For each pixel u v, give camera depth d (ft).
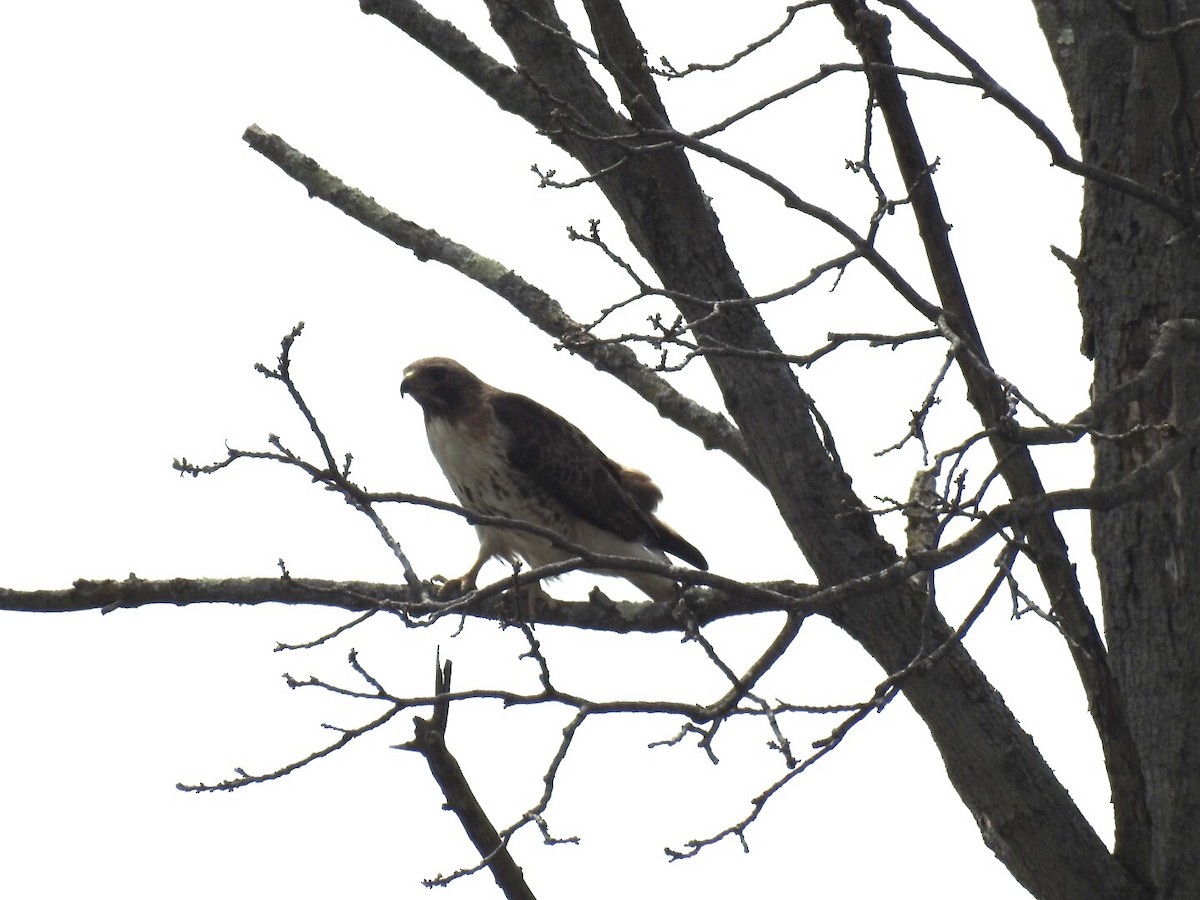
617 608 41.98
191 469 27.04
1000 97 30.50
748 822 28.94
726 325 35.32
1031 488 34.32
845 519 35.27
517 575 28.84
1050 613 28.60
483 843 29.50
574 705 29.22
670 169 35.27
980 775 35.12
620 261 30.01
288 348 26.40
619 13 34.91
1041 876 35.17
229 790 29.50
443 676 29.73
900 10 30.07
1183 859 35.68
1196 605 36.99
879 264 30.07
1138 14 36.63
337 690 29.35
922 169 33.63
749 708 29.27
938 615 35.24
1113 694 35.50
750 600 29.14
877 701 29.12
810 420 35.76
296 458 27.02
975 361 27.37
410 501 27.20
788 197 30.22
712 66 30.35
